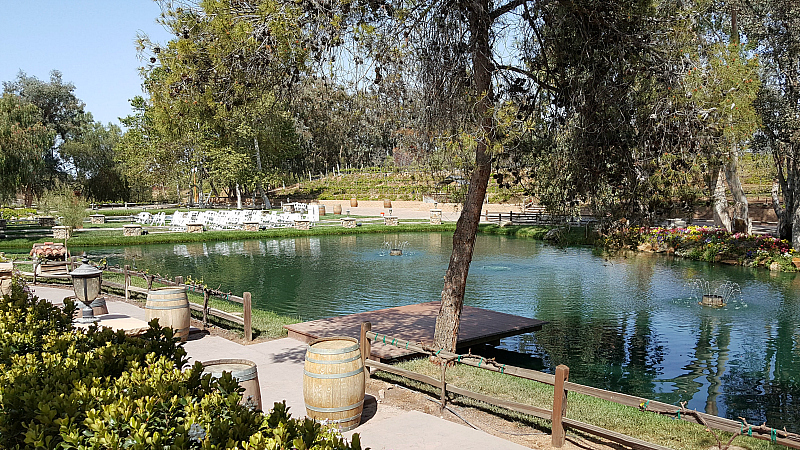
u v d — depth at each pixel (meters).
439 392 6.69
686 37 6.54
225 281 17.53
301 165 73.44
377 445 5.05
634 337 11.37
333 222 38.81
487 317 11.16
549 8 6.71
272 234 30.98
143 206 56.94
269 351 8.45
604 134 6.84
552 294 15.88
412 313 11.26
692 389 8.55
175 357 4.43
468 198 7.60
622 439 4.80
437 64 6.28
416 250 25.77
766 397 8.24
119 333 4.84
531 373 5.43
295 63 6.84
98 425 2.65
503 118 6.27
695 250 23.05
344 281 17.61
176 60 6.77
